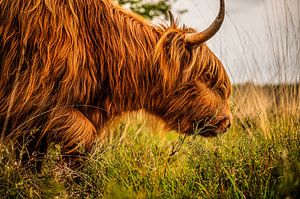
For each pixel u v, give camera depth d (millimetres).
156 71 7938
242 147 7512
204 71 8273
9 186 6664
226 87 8516
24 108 7102
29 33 6992
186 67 8086
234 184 6371
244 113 10312
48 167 7410
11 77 7078
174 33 8164
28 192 6594
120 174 7227
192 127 8414
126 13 7973
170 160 8328
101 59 7465
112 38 7547
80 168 7449
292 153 6809
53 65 7035
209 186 6648
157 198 6441
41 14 7062
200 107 8266
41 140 7707
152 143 9570
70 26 7164
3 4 7062
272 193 6234
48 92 7066
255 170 6797
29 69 7016
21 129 7238
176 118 8359
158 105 8242
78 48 7203
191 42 7988
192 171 7141
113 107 7816
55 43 7055
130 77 7754
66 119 7246
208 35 7773
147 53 7891
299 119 8797
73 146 7367
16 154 7613
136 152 8156
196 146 7508
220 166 7055
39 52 7000
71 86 7164
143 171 7262
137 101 7996
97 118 7750
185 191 6523
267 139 7930
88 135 7418
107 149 7621
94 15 7441
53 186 6668
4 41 7020
